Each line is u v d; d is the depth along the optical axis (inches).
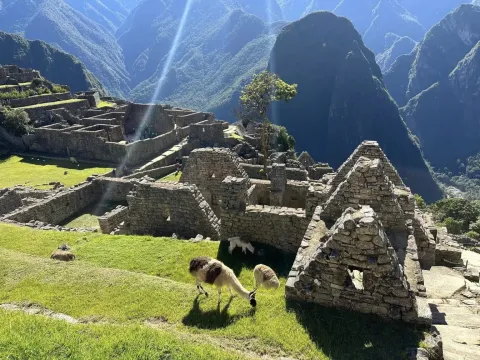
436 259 490.0
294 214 498.6
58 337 274.8
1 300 386.0
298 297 331.6
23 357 249.1
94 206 991.0
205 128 1945.1
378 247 289.3
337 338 288.7
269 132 1854.1
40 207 824.3
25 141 1999.3
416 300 296.8
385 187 387.2
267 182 746.8
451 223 1333.7
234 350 284.4
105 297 381.1
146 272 474.3
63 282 417.1
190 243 543.5
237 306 348.2
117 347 268.2
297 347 285.6
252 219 517.7
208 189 772.6
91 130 1953.7
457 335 313.6
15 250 555.8
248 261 494.0
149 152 1860.2
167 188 607.8
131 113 2600.9
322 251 313.4
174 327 326.6
